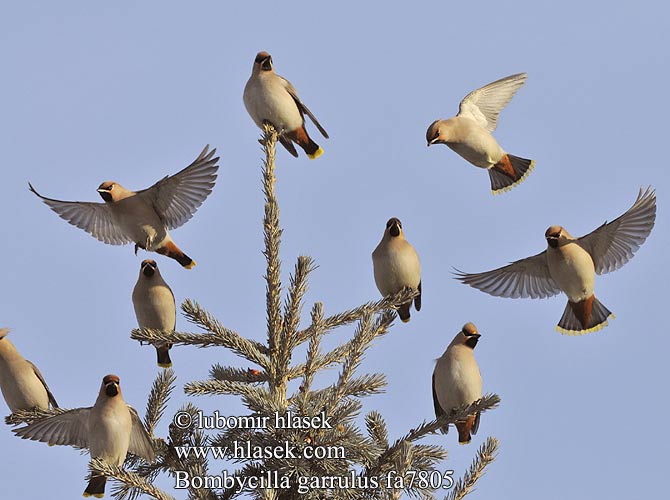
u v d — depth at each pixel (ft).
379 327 33.99
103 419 34.09
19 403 40.75
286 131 48.60
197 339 33.91
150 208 44.65
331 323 35.37
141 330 33.99
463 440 36.78
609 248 45.62
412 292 40.11
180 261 45.60
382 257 40.60
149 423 34.94
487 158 53.26
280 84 47.93
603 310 46.70
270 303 33.81
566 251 45.01
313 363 33.04
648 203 44.01
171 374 35.32
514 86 56.80
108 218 47.16
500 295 47.96
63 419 36.65
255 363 33.63
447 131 52.34
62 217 47.37
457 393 38.09
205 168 42.83
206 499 30.30
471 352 38.73
